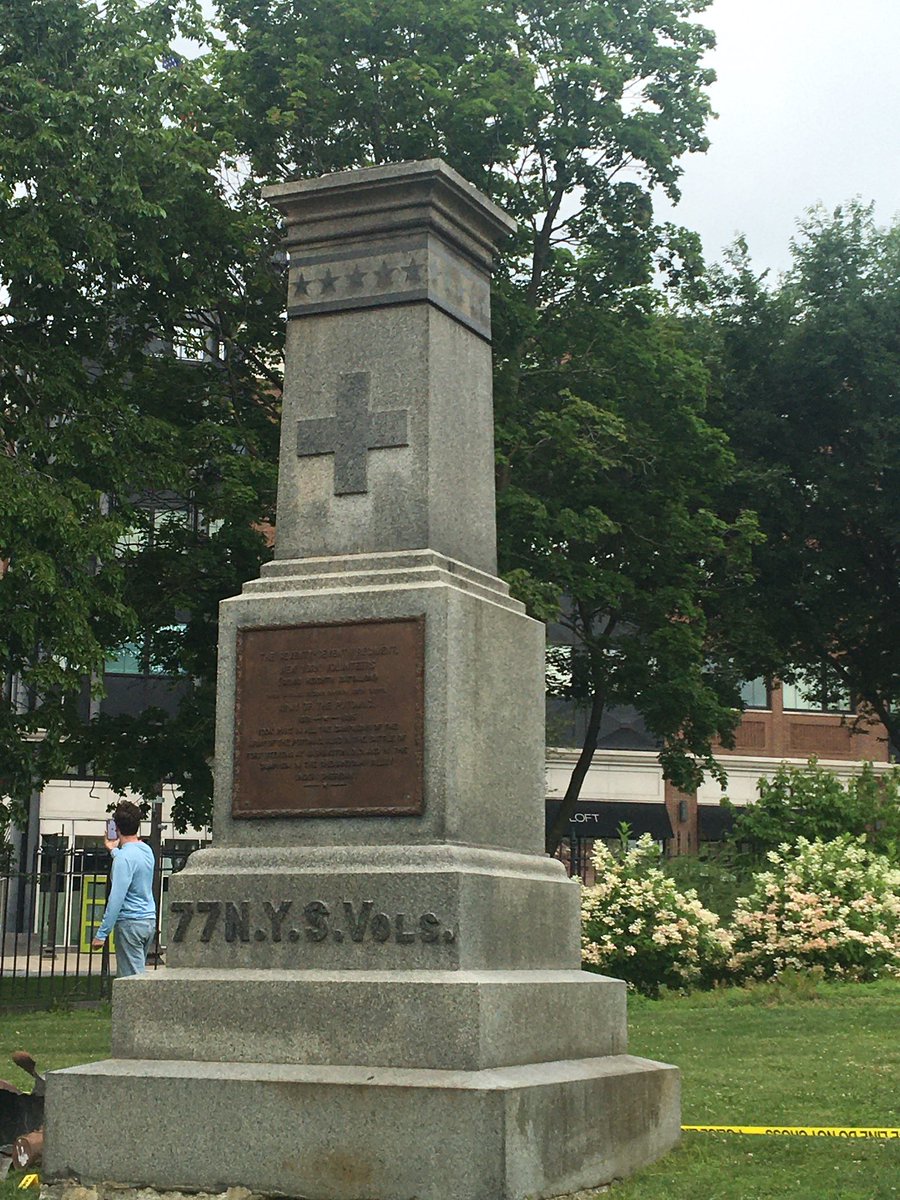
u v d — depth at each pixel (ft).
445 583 26.25
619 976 64.80
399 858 24.98
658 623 88.58
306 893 25.14
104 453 68.54
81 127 67.00
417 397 27.91
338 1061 23.59
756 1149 26.63
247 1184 22.65
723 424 102.53
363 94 76.59
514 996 23.99
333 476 28.14
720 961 65.77
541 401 85.51
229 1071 23.54
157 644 81.41
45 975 88.84
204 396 80.69
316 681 26.50
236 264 78.28
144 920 39.73
